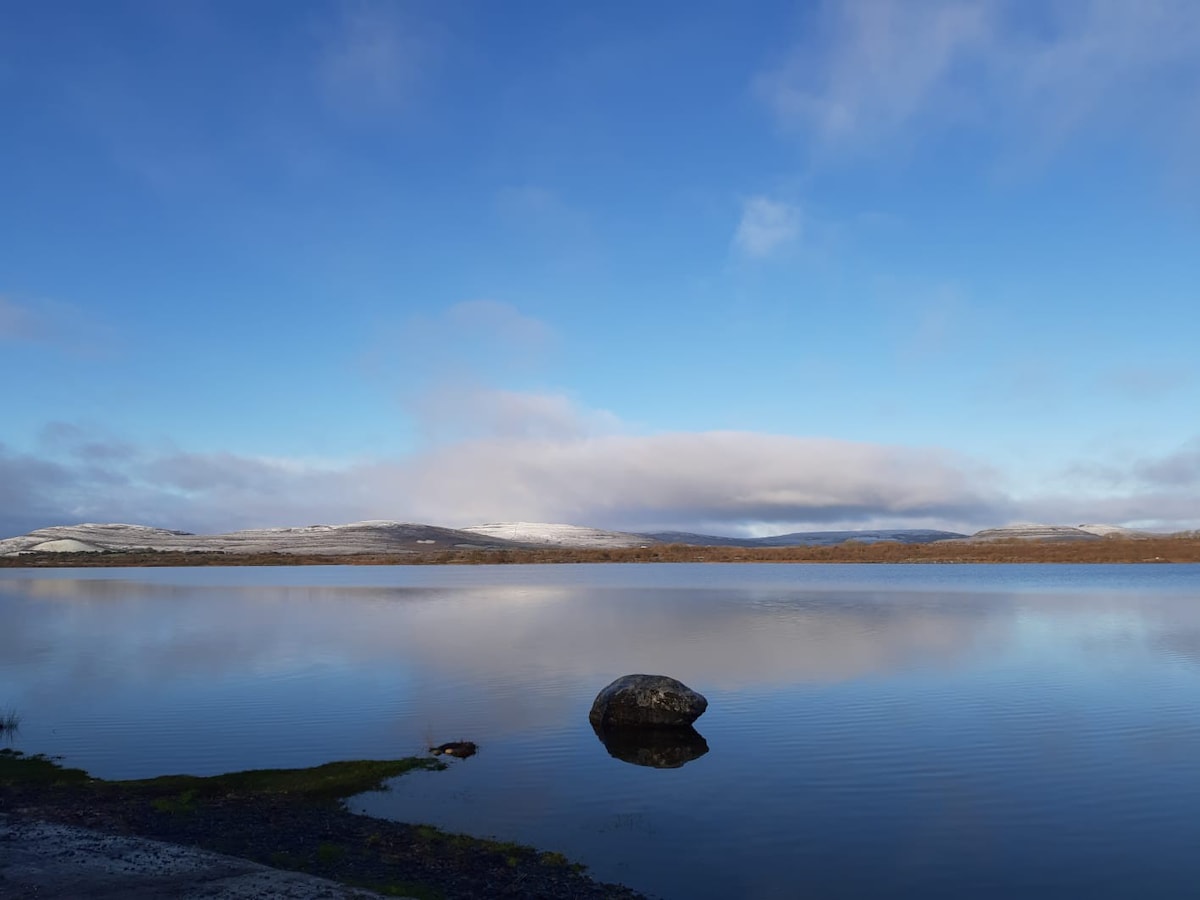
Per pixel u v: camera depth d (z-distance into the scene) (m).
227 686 32.16
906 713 26.30
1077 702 27.91
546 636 47.62
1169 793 18.41
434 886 13.30
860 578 118.19
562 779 19.73
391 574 147.88
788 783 19.33
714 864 14.60
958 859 14.84
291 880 13.12
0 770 20.86
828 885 13.74
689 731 24.17
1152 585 94.75
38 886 12.79
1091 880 13.97
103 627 54.91
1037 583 100.31
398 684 32.22
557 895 13.12
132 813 17.25
